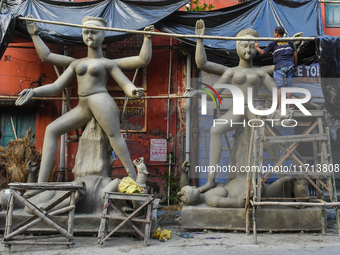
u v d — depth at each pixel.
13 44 8.80
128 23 7.48
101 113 5.85
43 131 8.69
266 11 7.74
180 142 8.61
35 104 8.64
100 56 6.21
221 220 5.69
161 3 7.65
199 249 4.51
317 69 8.23
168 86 8.77
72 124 6.10
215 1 9.25
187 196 5.86
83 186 5.29
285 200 5.75
